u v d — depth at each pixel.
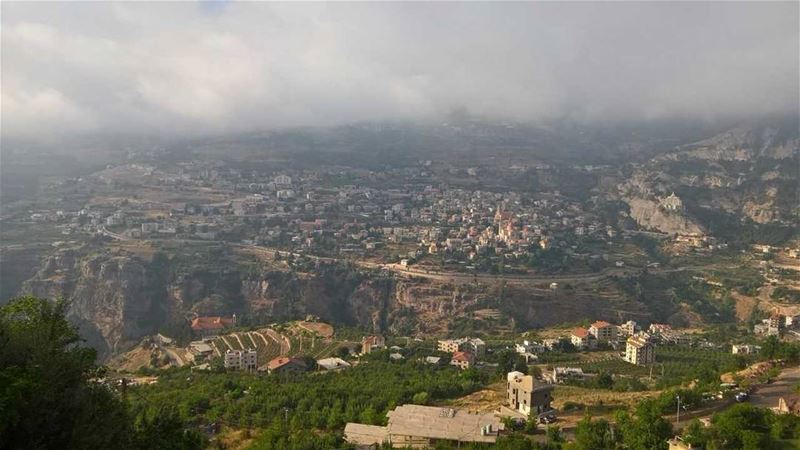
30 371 53.38
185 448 73.00
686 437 102.31
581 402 141.88
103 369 66.69
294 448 110.50
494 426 114.19
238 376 197.62
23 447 51.81
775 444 100.00
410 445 108.69
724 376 157.62
